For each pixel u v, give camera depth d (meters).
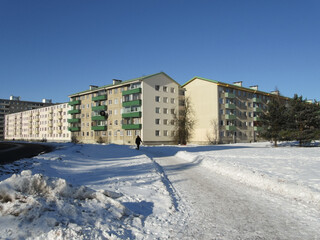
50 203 4.25
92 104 64.44
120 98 55.50
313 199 6.21
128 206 5.41
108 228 4.00
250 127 60.34
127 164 12.94
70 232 3.59
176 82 56.06
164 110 53.19
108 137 57.91
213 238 4.01
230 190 7.67
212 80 52.78
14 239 3.38
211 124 52.59
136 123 51.03
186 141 52.06
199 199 6.57
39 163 10.29
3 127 129.88
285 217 5.08
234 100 56.88
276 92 36.25
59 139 81.31
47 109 89.38
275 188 7.52
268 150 25.56
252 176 9.12
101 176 9.03
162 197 6.39
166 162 15.70
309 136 31.39
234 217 5.09
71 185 4.96
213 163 13.23
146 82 50.62
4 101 130.62
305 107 32.28
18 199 4.14
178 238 3.99
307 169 10.96
